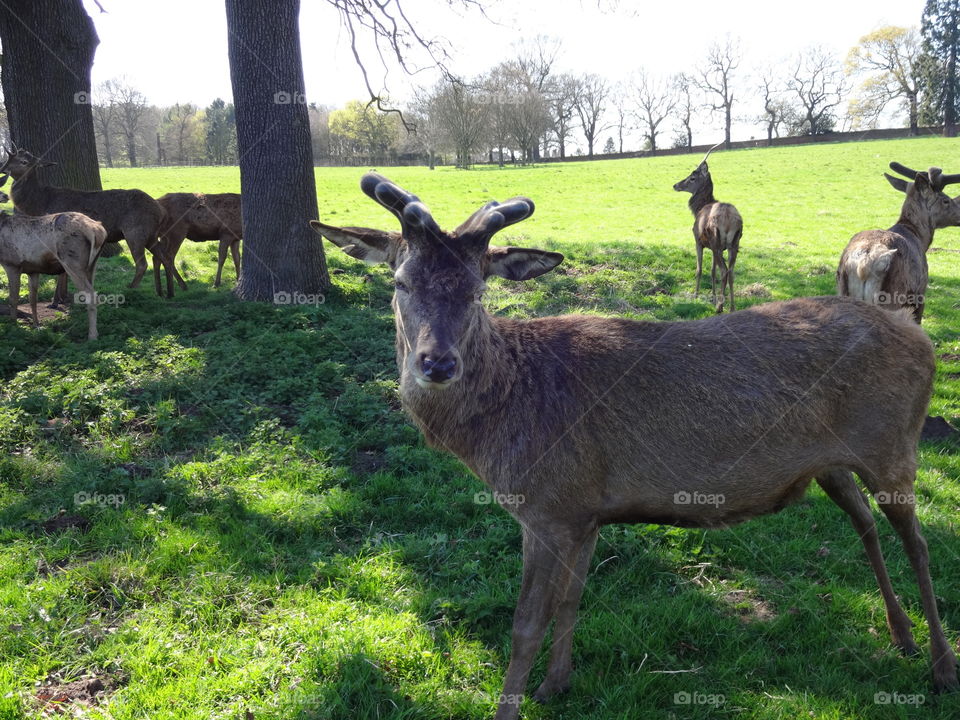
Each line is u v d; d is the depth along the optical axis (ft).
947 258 53.83
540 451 11.03
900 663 12.48
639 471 11.22
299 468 18.79
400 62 39.88
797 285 43.42
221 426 21.49
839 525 16.74
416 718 11.22
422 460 19.33
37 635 12.48
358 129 268.00
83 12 44.55
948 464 19.60
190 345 28.04
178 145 290.97
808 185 113.91
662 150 260.01
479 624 13.41
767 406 11.25
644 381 11.34
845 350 11.67
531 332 12.14
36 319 30.27
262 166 33.22
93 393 22.07
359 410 21.98
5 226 29.48
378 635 12.75
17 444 19.61
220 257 41.24
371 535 16.26
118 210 36.83
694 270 46.78
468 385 11.19
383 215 84.48
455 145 199.72
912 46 234.79
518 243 57.00
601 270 45.75
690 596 14.26
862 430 11.72
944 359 29.43
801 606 13.94
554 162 247.50
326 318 31.81
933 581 14.62
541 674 12.43
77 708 11.17
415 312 10.69
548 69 222.48
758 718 11.32
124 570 14.21
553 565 11.04
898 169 25.88
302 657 12.21
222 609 13.41
